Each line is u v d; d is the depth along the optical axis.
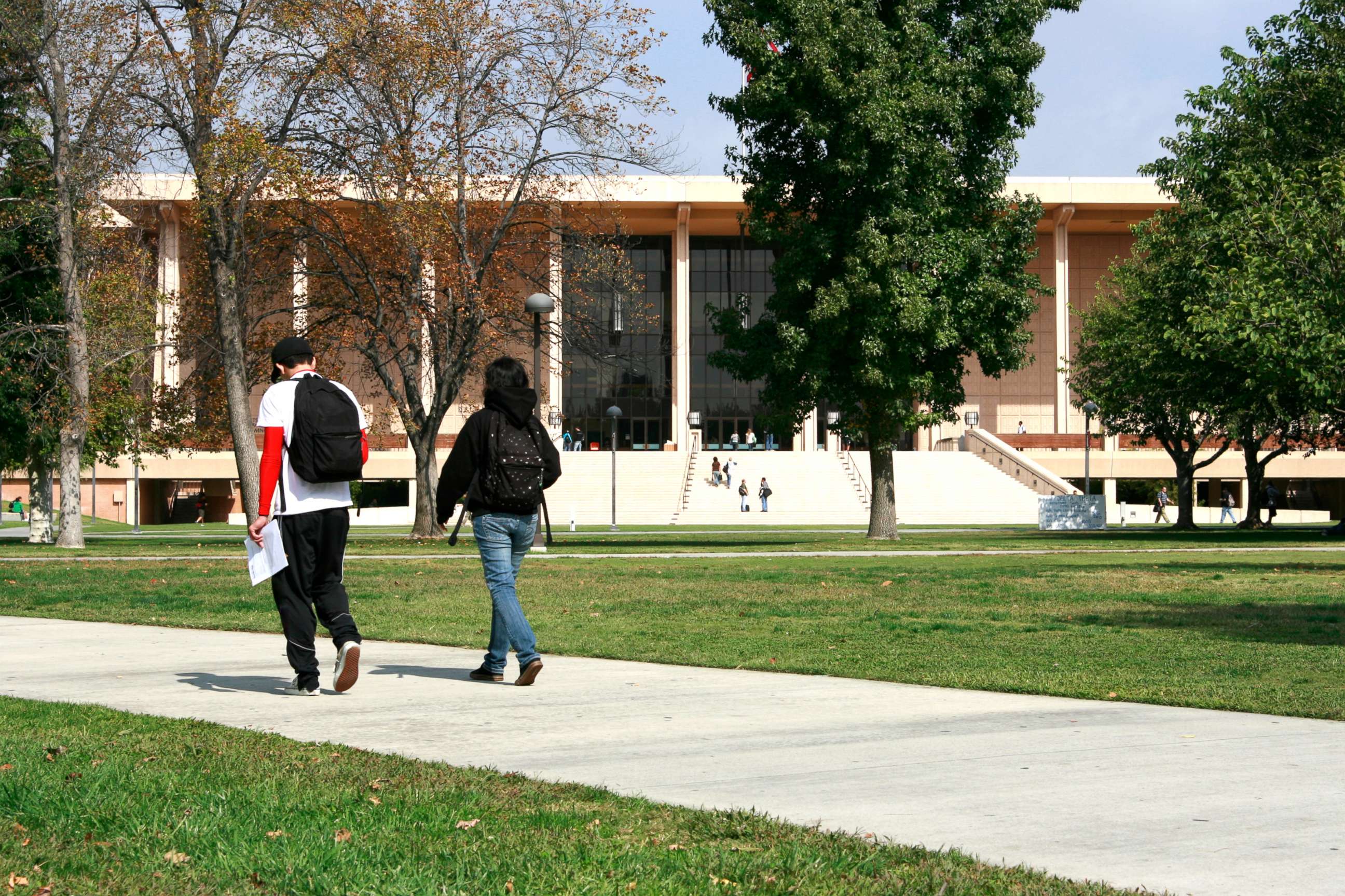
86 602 13.85
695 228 80.62
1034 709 6.65
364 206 29.98
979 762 5.23
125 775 4.77
